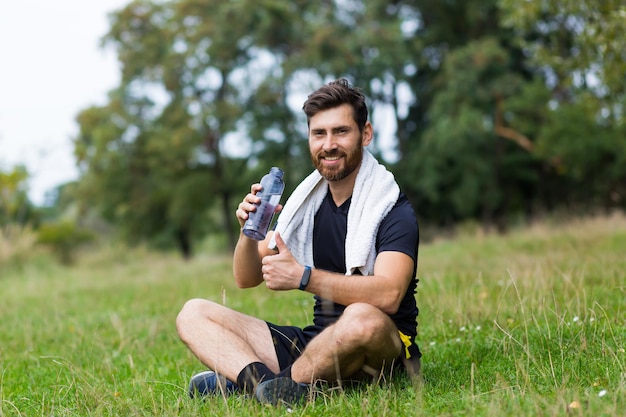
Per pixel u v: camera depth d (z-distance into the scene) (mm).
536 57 12844
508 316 5191
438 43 29062
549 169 27625
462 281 7191
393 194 3551
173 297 9273
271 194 3447
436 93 27828
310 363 3406
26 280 14523
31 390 4512
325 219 3691
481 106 26703
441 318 5301
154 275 14570
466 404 3113
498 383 3387
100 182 29016
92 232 24094
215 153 28406
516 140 25594
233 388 3549
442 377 3785
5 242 18000
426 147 26828
